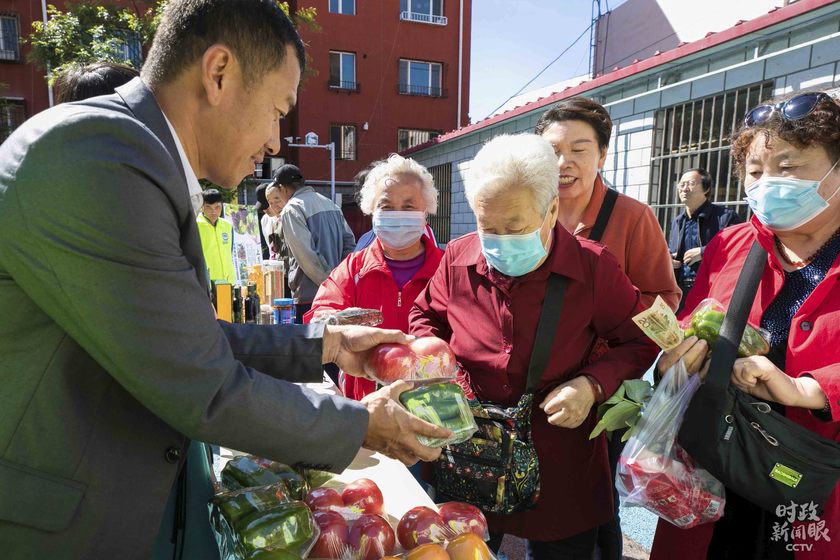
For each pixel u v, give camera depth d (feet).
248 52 3.26
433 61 69.77
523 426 4.88
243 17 3.22
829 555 4.27
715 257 5.33
